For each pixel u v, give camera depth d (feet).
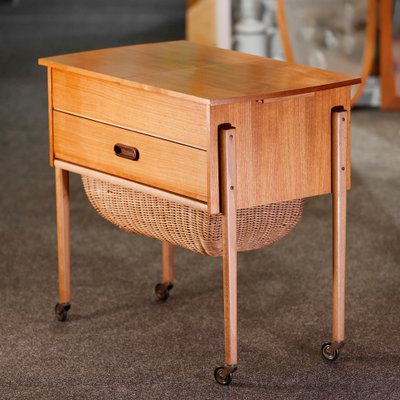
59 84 10.71
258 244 10.37
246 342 11.02
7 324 11.51
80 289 12.56
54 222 15.17
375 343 10.99
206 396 9.83
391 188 16.62
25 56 27.40
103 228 14.85
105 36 30.73
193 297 12.31
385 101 21.62
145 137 9.84
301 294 12.38
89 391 9.95
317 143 9.88
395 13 21.35
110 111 10.16
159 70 10.19
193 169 9.42
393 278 12.90
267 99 9.36
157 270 13.24
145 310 11.93
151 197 10.25
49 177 17.40
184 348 10.89
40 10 36.09
